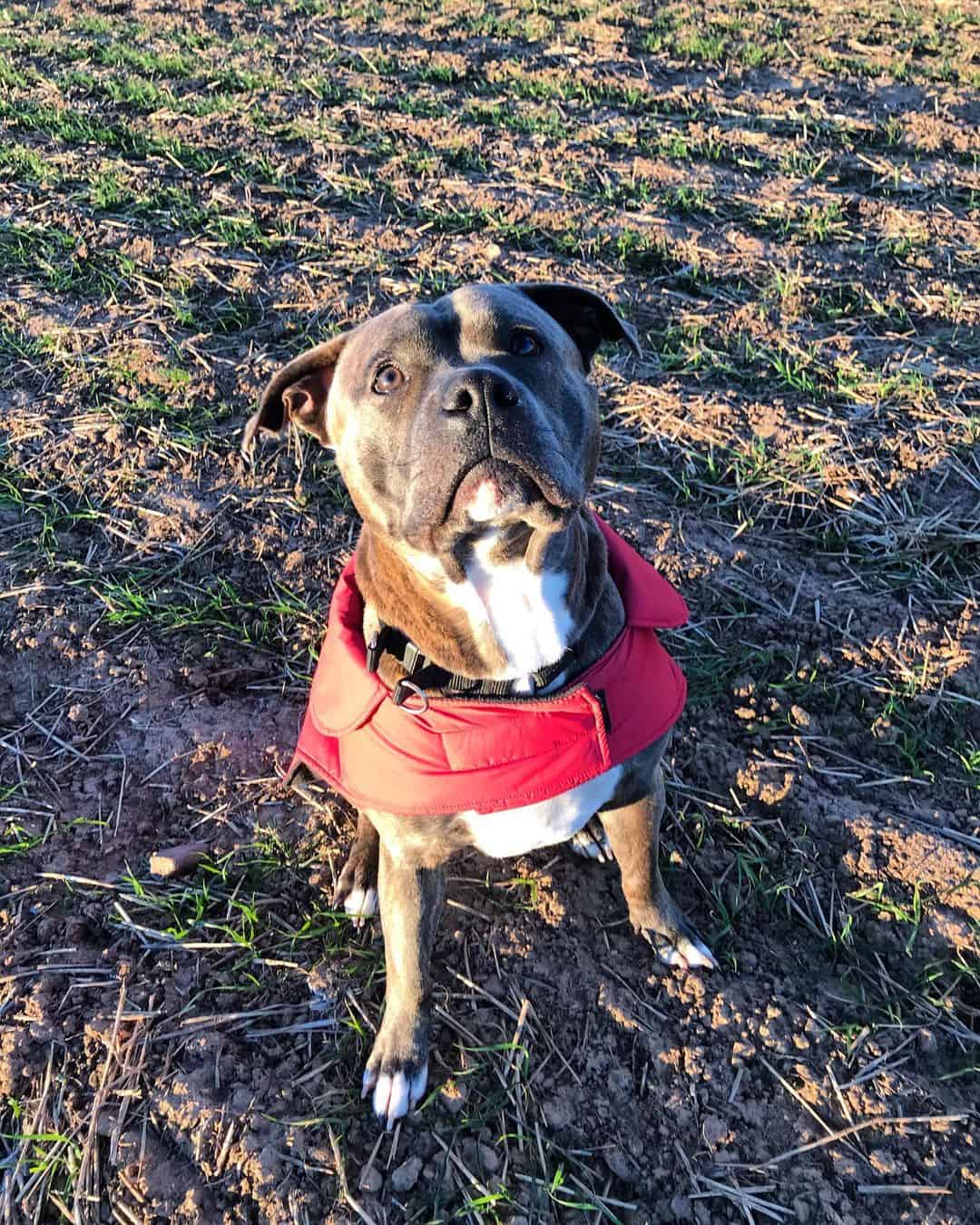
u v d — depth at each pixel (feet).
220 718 2.90
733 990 2.33
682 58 7.07
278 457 3.70
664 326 4.33
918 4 8.20
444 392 1.76
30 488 3.59
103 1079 2.10
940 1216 2.02
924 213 5.12
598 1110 2.14
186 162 5.65
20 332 4.33
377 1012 2.28
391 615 2.07
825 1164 2.08
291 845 2.61
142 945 2.36
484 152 5.75
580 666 2.06
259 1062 2.16
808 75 6.74
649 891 2.37
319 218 5.10
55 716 2.90
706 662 3.03
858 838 2.60
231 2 8.42
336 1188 1.98
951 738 2.88
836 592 3.25
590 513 2.25
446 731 1.98
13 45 7.37
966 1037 2.28
